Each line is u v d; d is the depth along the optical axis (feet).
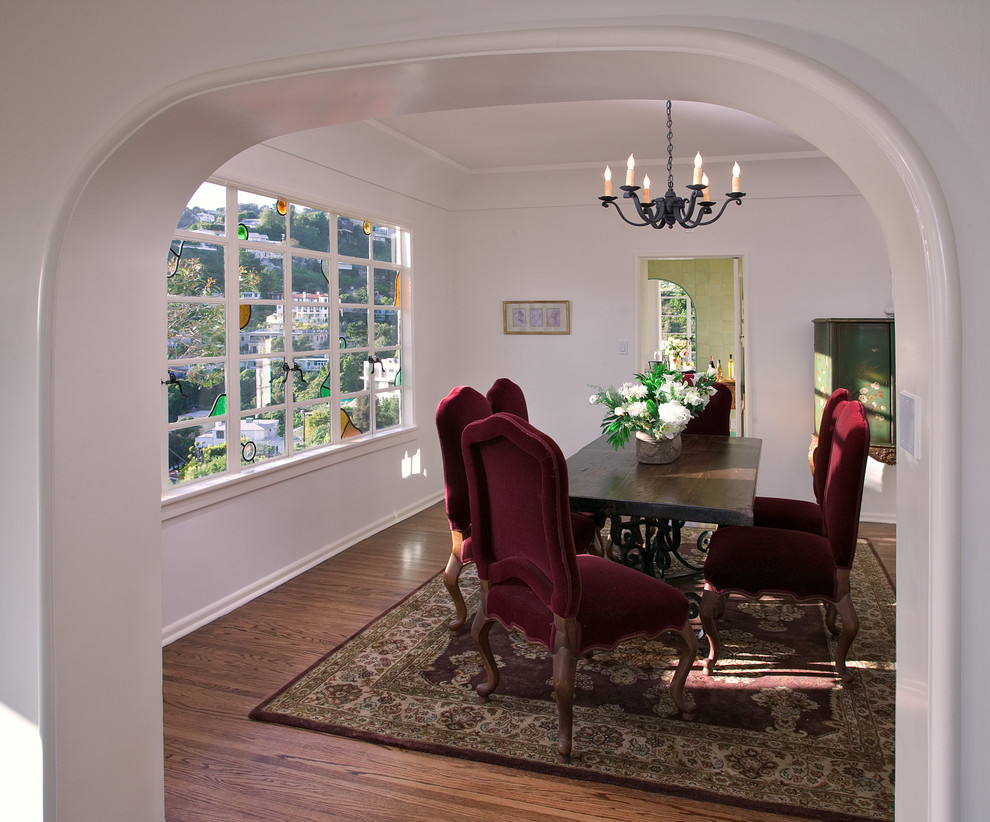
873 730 8.41
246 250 13.28
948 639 4.22
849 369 17.20
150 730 6.93
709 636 9.93
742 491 10.11
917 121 4.25
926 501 4.41
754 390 19.16
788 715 8.79
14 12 6.01
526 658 10.44
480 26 5.00
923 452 4.45
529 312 20.59
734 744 8.18
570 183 19.84
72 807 6.17
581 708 9.04
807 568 9.45
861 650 10.61
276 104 5.85
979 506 4.20
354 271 16.74
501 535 8.54
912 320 4.63
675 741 8.26
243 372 13.24
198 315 12.17
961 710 4.27
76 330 6.08
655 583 8.67
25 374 5.97
